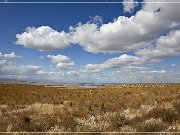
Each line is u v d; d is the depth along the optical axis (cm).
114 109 2578
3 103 3244
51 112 2139
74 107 2628
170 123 1606
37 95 4303
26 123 1662
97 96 4112
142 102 3034
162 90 4669
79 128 1545
